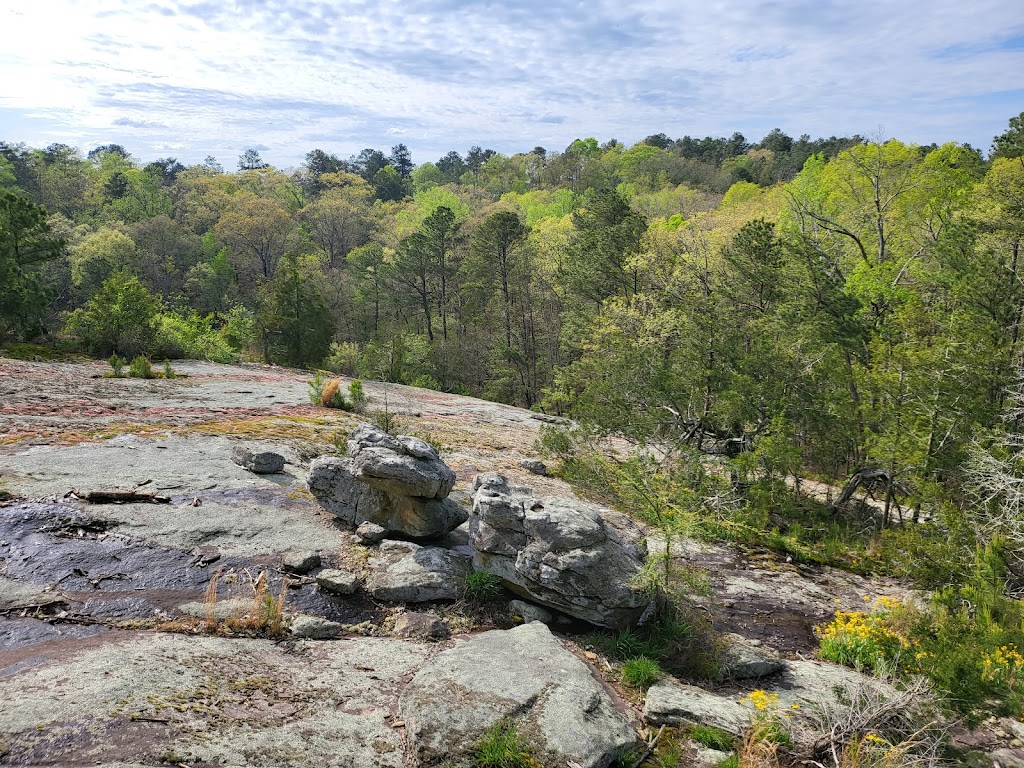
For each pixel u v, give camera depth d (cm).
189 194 10362
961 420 1576
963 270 2250
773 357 2011
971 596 1022
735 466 1788
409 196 14212
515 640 800
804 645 1021
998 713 713
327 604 894
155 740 515
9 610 747
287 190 11669
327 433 1877
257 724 571
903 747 629
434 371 5284
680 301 2686
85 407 1820
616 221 4494
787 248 2564
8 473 1152
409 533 1137
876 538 1708
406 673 726
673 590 946
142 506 1105
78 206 9319
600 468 1486
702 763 620
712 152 13988
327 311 4922
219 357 4088
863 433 1858
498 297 5709
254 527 1095
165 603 824
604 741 605
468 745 575
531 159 15212
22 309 3425
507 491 1073
